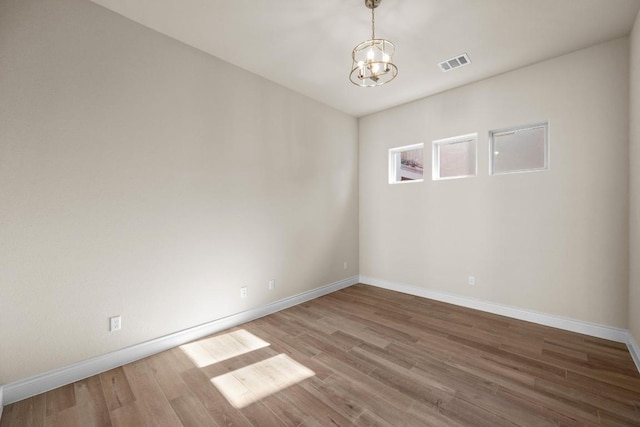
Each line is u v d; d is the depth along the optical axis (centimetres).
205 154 289
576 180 287
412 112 415
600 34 258
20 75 191
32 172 196
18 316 191
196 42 272
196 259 283
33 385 195
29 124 194
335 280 445
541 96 305
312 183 406
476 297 358
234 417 175
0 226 185
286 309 364
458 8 224
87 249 219
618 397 190
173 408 183
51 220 203
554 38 264
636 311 235
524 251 320
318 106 414
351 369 226
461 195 369
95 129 222
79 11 214
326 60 304
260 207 340
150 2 219
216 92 298
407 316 337
